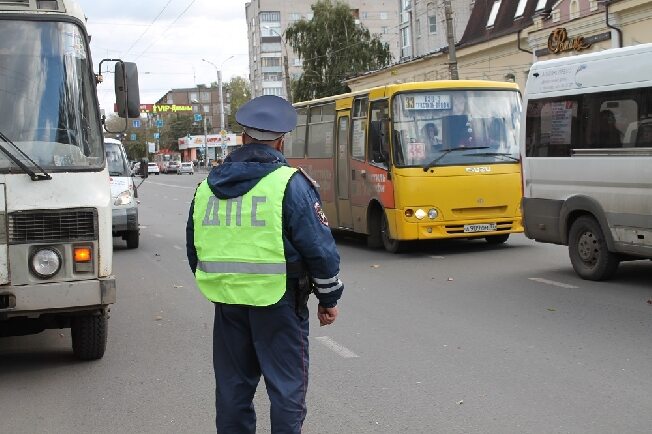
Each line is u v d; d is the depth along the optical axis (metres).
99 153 6.27
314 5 50.84
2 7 6.30
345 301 9.40
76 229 6.02
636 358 6.43
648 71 8.84
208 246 3.77
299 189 3.69
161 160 111.38
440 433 4.90
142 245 16.86
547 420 5.07
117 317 9.01
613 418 5.07
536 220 10.70
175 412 5.52
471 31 37.91
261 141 3.80
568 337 7.20
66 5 6.46
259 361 3.74
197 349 7.38
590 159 9.66
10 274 5.86
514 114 13.40
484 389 5.76
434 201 12.82
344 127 14.90
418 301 9.23
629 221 9.17
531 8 32.97
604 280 9.98
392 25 114.19
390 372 6.30
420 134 12.92
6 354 7.37
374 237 14.28
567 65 10.05
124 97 6.93
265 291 3.65
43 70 6.28
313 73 49.41
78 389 6.15
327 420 5.22
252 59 129.25
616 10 24.44
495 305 8.78
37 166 5.96
